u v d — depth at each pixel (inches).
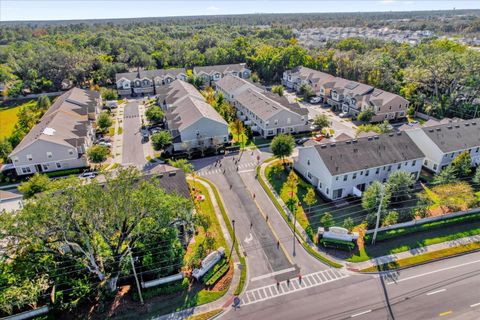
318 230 1718.8
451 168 2123.5
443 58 3479.3
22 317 1274.6
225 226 1820.9
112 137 3073.3
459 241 1692.9
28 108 3521.2
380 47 6397.6
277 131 3061.0
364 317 1288.1
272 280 1473.9
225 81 4362.7
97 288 1376.7
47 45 6432.1
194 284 1454.2
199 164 2549.2
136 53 5969.5
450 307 1328.7
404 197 1983.3
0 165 2564.0
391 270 1517.0
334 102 3858.3
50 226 1206.9
